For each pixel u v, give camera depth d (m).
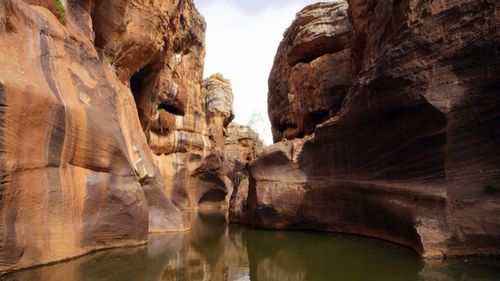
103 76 13.40
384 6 14.20
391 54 11.77
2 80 8.19
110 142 11.56
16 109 8.41
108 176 11.38
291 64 25.69
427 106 10.52
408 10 11.80
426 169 10.91
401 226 11.57
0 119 8.03
